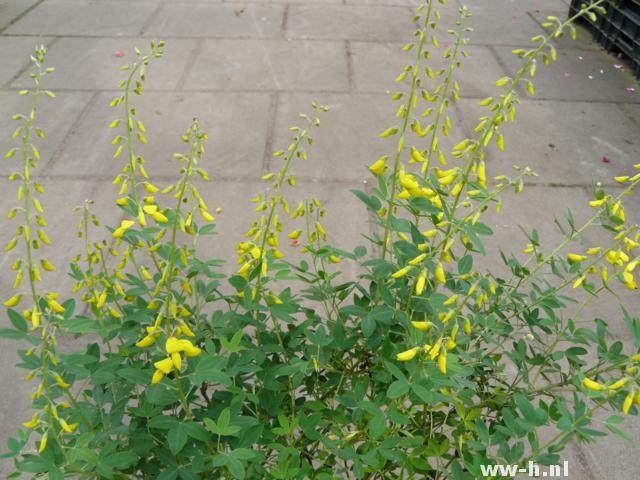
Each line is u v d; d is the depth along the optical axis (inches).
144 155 201.8
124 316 76.2
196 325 78.1
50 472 59.0
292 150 70.9
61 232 165.8
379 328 75.7
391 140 214.7
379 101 239.6
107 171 193.0
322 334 74.9
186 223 67.7
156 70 258.7
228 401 71.7
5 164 194.1
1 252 157.6
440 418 80.7
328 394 83.8
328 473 71.9
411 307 72.3
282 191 185.3
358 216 175.9
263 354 73.4
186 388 71.8
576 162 207.6
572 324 85.3
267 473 67.1
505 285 89.0
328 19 322.0
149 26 305.4
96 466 60.3
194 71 259.3
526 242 168.9
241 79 253.6
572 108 243.6
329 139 213.5
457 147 71.7
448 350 72.5
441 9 341.7
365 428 72.9
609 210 74.7
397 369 63.9
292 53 279.6
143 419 72.1
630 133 228.1
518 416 77.2
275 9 334.6
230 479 68.1
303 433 78.1
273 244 73.3
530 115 236.4
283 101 237.5
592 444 115.2
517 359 83.4
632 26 276.2
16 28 297.4
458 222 65.9
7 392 122.8
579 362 81.4
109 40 287.4
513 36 309.1
